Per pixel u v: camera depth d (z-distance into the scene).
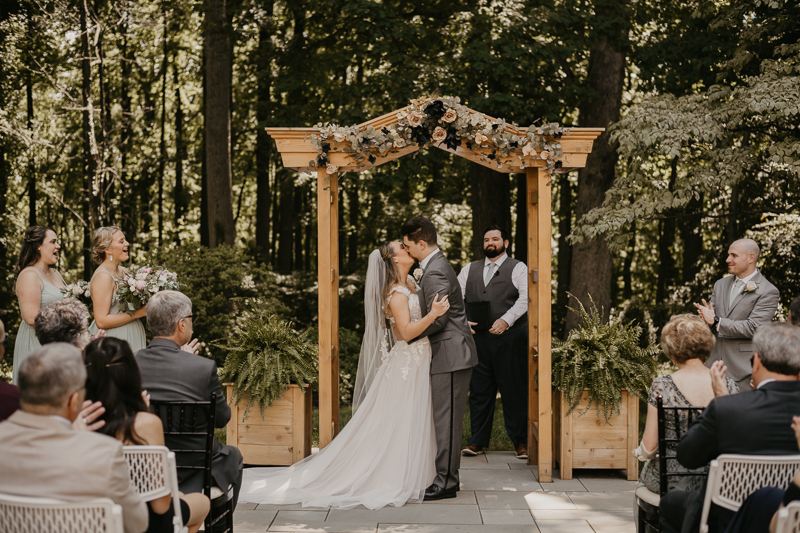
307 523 3.56
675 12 10.30
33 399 1.85
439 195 15.80
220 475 2.85
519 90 9.29
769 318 4.32
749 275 4.46
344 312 13.81
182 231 17.78
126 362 2.30
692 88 9.99
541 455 4.30
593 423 4.38
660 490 2.61
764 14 8.14
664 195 7.59
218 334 8.74
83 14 10.23
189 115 17.75
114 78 16.03
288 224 15.98
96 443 1.87
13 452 1.83
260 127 10.34
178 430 2.70
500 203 10.63
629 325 4.60
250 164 17.47
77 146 14.72
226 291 9.16
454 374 4.03
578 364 4.30
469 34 9.52
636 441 4.35
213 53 11.12
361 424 4.12
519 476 4.49
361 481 3.97
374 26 9.47
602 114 10.04
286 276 13.87
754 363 2.30
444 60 9.44
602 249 9.98
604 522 3.55
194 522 2.54
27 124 13.85
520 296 5.13
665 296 16.27
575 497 4.00
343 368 7.87
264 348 4.58
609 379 4.26
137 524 1.95
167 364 2.77
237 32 10.81
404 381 4.05
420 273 4.40
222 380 4.57
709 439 2.26
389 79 9.30
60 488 1.81
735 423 2.20
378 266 4.12
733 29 9.16
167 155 17.36
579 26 9.41
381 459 4.02
